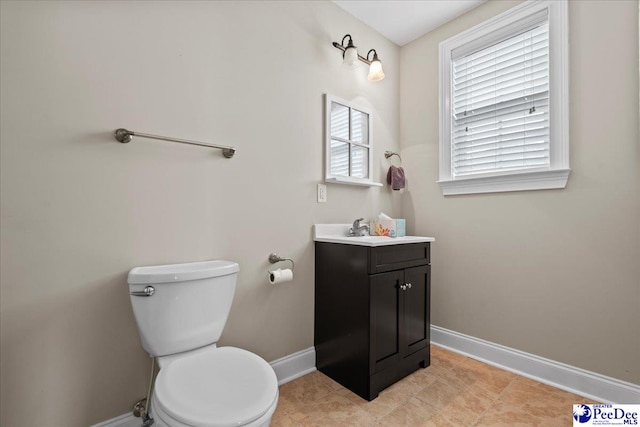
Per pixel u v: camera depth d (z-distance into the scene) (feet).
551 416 4.69
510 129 6.34
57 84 3.63
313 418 4.65
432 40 7.64
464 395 5.25
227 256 5.04
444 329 7.28
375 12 6.99
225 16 5.07
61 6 3.67
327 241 5.98
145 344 3.85
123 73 4.08
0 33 3.34
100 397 3.92
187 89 4.64
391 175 7.72
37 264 3.52
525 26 6.07
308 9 6.25
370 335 5.13
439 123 7.44
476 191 6.73
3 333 3.36
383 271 5.38
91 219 3.85
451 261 7.21
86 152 3.82
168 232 4.44
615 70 4.99
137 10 4.21
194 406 2.78
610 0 5.05
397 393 5.31
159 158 4.37
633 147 4.83
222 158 4.99
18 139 3.42
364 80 7.36
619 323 4.96
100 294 3.91
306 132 6.19
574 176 5.42
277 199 5.71
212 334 4.18
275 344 5.67
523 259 6.04
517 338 6.09
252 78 5.38
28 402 3.48
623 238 4.93
